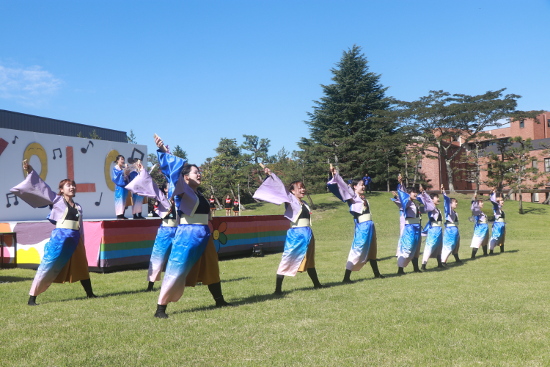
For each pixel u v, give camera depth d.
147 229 13.23
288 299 7.13
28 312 6.51
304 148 41.56
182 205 6.23
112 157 18.31
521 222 32.38
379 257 15.09
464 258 14.23
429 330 5.10
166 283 6.04
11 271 12.25
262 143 47.75
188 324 5.55
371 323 5.44
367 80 48.88
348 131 47.88
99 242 11.97
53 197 7.55
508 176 37.81
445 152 45.19
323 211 38.31
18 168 15.15
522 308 6.20
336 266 12.60
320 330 5.17
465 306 6.36
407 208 10.41
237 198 48.12
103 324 5.60
